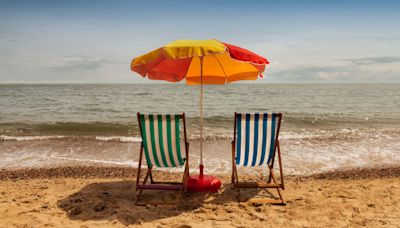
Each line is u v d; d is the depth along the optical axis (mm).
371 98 35031
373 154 7934
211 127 13336
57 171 6348
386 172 6191
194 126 13602
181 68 5043
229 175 5910
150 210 3984
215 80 5309
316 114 18562
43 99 32938
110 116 17797
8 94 44875
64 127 13117
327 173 6105
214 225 3521
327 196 4496
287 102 29234
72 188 4965
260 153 4391
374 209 3973
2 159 7559
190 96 39969
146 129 4180
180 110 21766
